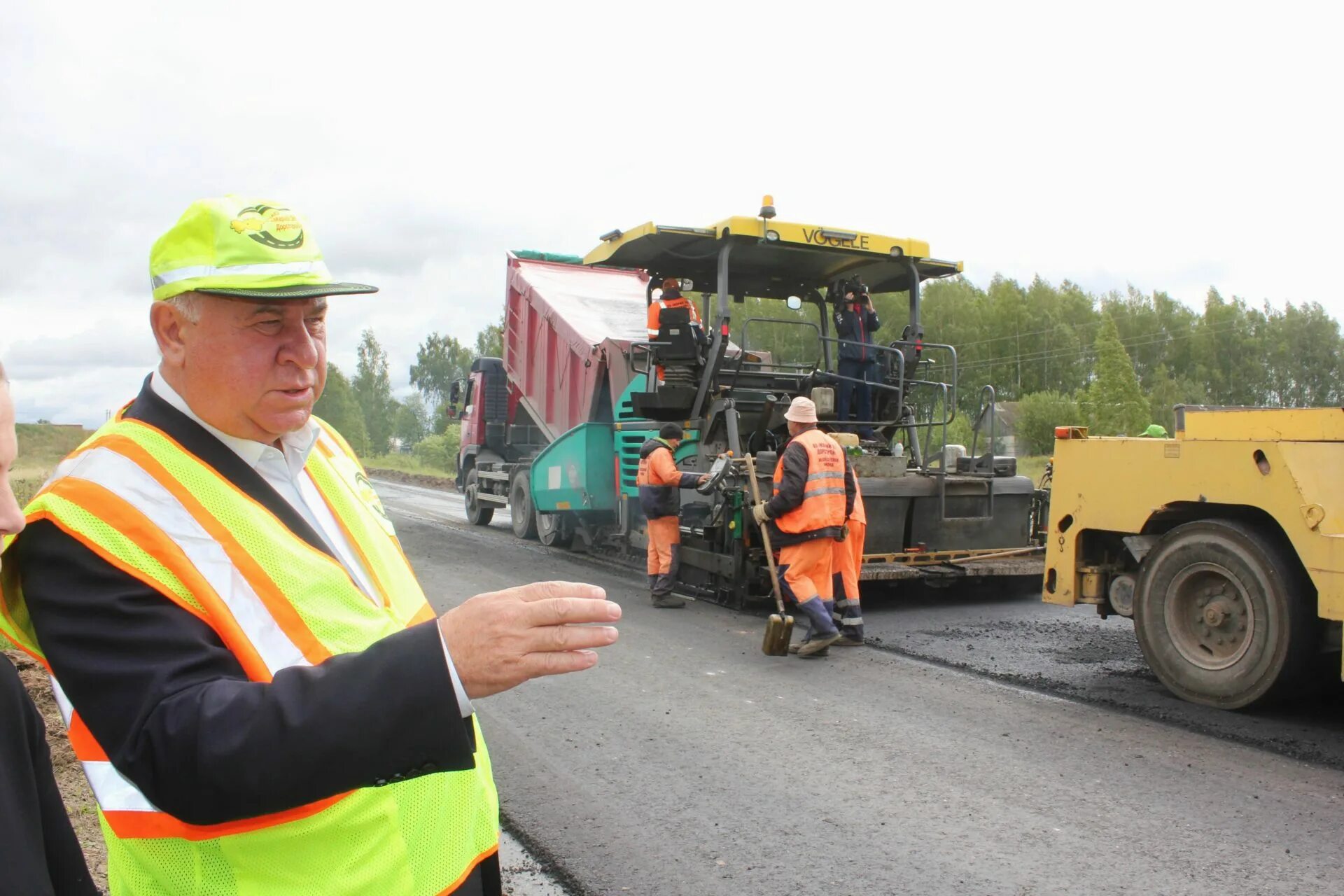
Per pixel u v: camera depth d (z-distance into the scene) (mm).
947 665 6207
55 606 1165
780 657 6438
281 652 1285
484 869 1585
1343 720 5039
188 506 1289
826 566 6535
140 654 1153
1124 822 3750
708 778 4234
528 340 12797
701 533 8523
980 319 56562
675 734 4828
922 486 8398
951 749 4598
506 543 12555
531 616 1205
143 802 1241
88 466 1273
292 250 1377
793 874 3342
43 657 1235
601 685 5746
